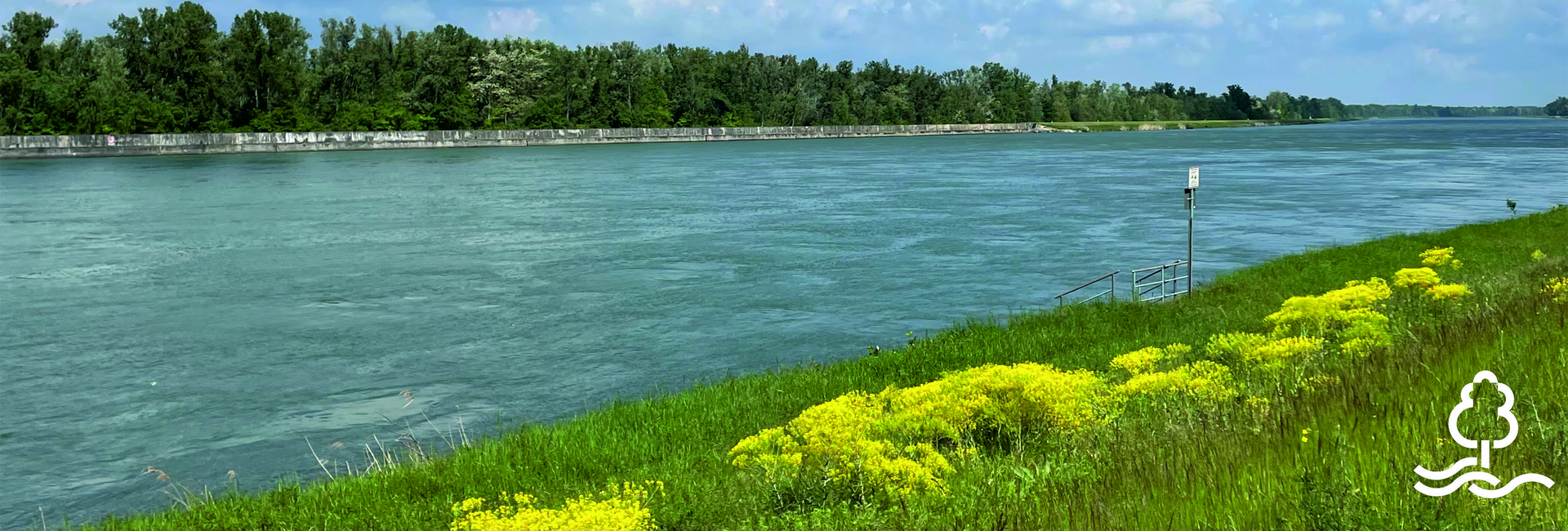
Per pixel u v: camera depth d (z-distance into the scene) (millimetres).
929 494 9195
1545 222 44750
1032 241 47156
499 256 44344
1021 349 22984
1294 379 11469
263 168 106812
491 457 15281
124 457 20000
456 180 89625
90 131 130875
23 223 57250
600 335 29375
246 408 22984
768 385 20609
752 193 74500
